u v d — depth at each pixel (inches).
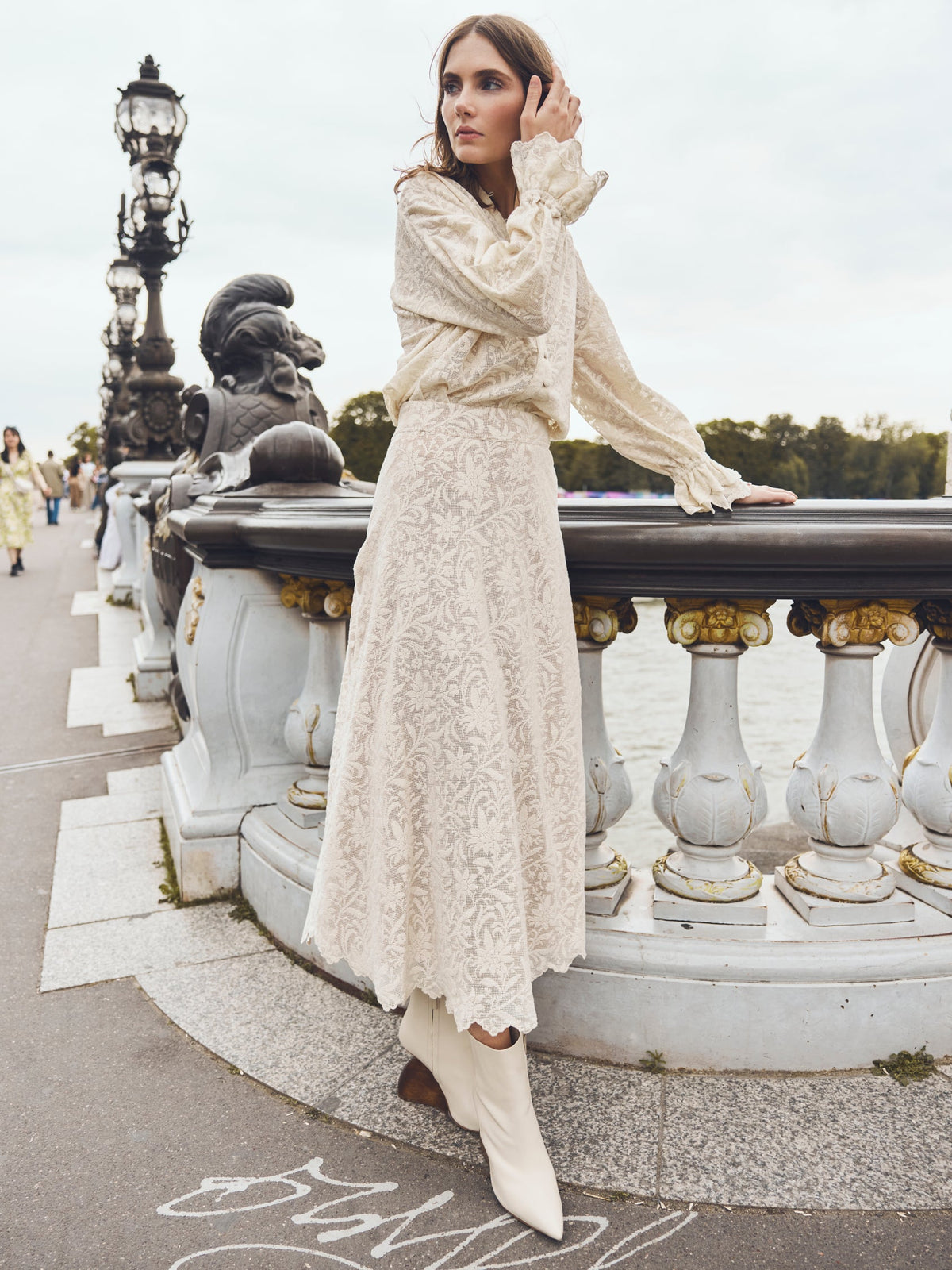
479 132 62.6
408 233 62.2
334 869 66.6
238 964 99.0
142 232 388.5
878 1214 61.9
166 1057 82.5
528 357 60.8
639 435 72.2
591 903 81.4
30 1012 90.5
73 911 113.7
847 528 68.0
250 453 123.6
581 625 80.7
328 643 106.8
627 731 274.5
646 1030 77.4
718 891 80.0
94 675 274.2
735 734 79.5
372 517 66.4
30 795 166.4
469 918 60.8
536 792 63.8
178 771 131.4
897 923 79.0
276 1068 80.4
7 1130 72.9
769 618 77.0
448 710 60.9
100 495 753.6
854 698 78.3
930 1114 71.2
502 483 62.1
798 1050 76.1
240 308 164.7
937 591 72.7
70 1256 60.1
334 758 69.5
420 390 62.5
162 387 411.5
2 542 547.8
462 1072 68.2
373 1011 89.4
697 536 69.6
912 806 86.0
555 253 56.7
